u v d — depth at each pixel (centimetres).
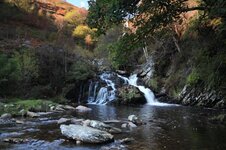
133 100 3775
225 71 1994
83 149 1269
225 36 1755
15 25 7444
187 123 1972
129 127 1806
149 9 1312
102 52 5903
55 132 1634
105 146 1319
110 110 2909
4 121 2038
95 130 1462
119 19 1271
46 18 8881
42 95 3612
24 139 1450
